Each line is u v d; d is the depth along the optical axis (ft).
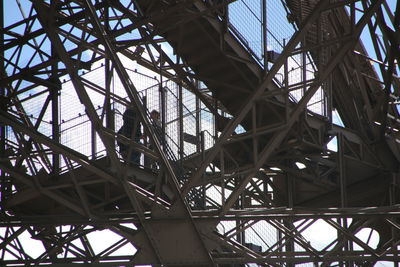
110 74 103.24
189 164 136.05
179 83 129.49
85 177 120.57
